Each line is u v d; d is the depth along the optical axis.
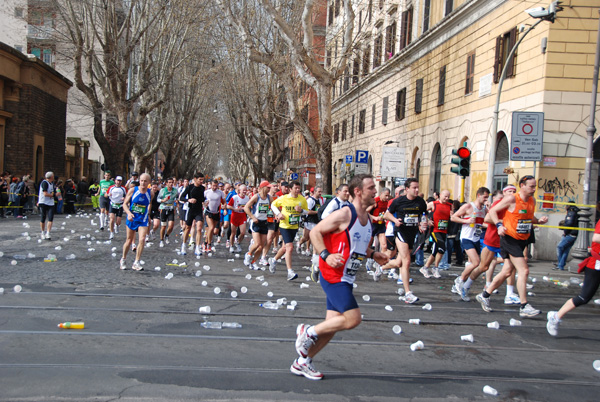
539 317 7.93
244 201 14.34
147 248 14.34
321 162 21.84
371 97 35.09
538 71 15.95
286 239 10.32
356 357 5.51
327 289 4.66
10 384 4.26
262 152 40.09
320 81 21.30
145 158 36.31
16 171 29.33
